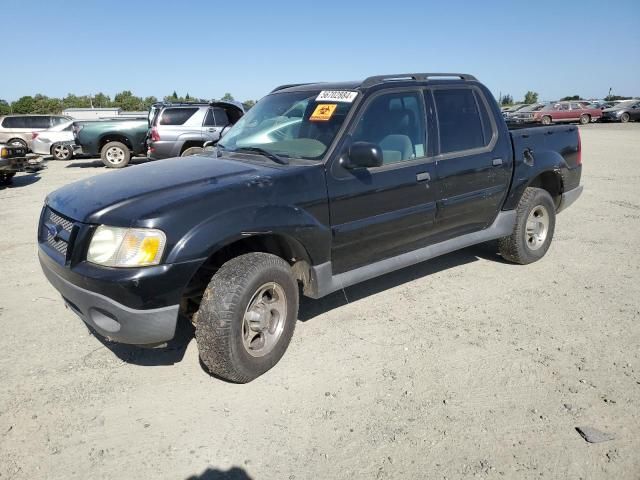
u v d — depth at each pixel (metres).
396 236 4.22
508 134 5.11
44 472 2.60
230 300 3.12
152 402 3.18
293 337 3.99
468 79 4.93
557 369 3.52
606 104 38.56
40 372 3.51
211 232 3.05
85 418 3.02
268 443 2.81
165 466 2.65
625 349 3.79
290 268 3.52
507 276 5.30
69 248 3.10
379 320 4.29
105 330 3.10
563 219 7.77
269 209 3.32
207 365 3.28
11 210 8.80
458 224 4.76
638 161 14.41
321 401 3.18
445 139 4.55
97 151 15.77
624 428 2.91
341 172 3.76
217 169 3.63
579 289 4.94
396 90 4.23
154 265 2.92
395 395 3.24
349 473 2.60
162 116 12.76
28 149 18.77
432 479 2.55
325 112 4.04
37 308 4.57
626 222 7.54
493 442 2.81
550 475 2.57
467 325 4.20
